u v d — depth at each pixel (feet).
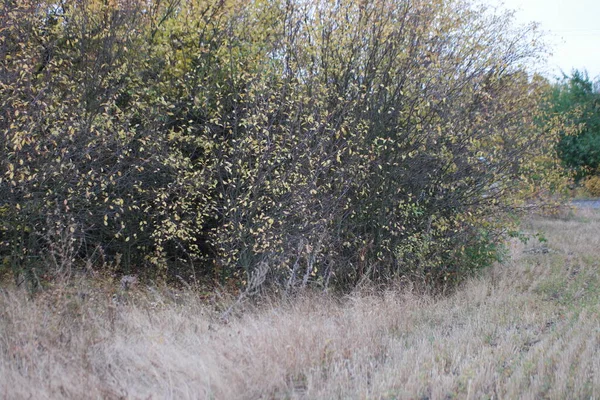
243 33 36.35
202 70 34.09
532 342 25.80
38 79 29.71
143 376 19.25
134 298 29.30
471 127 41.45
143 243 35.99
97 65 31.19
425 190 41.32
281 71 36.06
